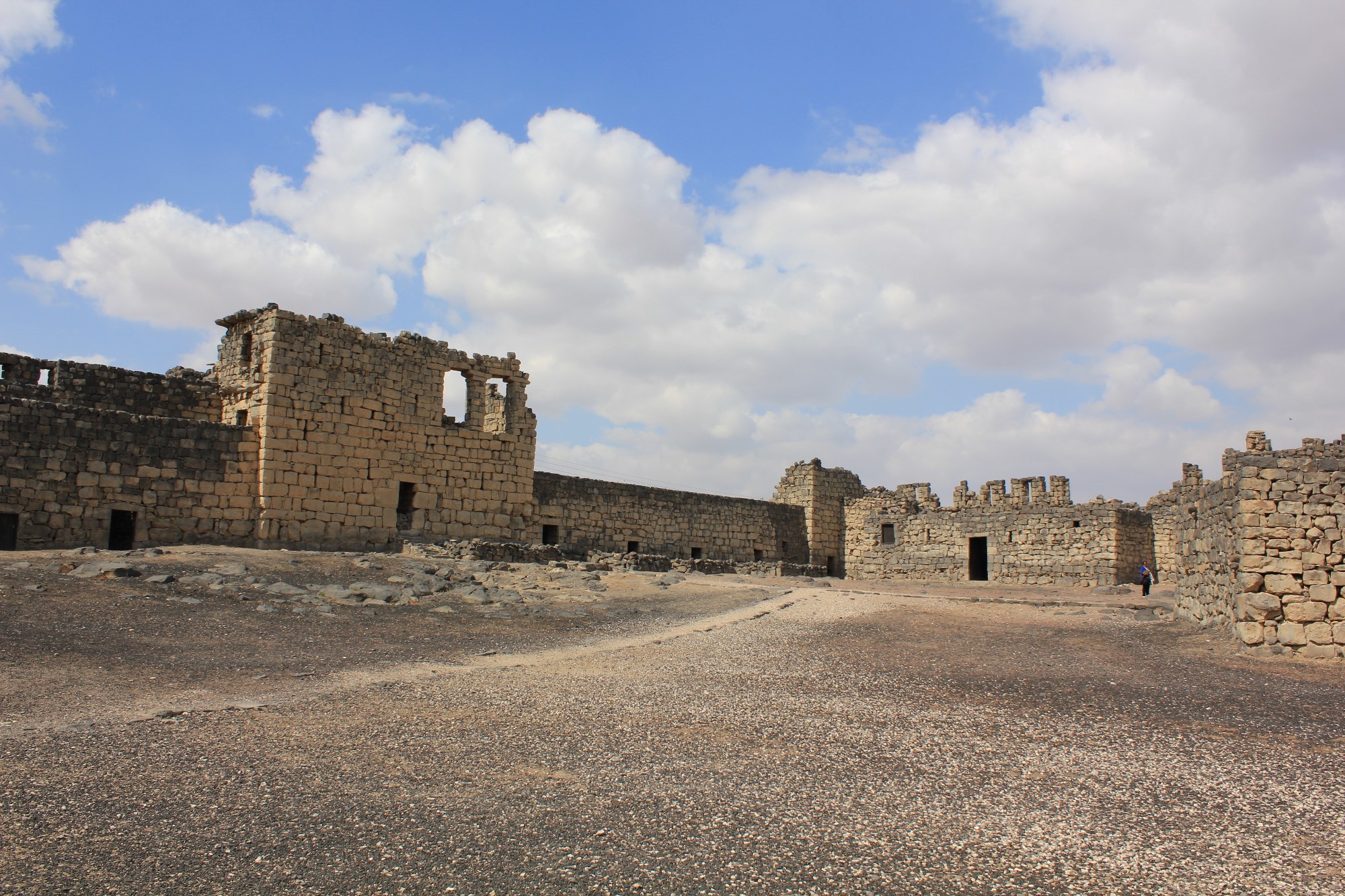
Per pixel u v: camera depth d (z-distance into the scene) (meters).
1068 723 12.83
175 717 11.60
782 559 58.44
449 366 38.72
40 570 22.75
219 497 31.91
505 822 8.26
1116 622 25.84
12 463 28.03
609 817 8.48
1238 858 7.78
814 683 15.80
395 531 36.09
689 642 20.64
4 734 10.47
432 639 19.81
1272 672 17.52
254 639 18.19
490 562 33.31
